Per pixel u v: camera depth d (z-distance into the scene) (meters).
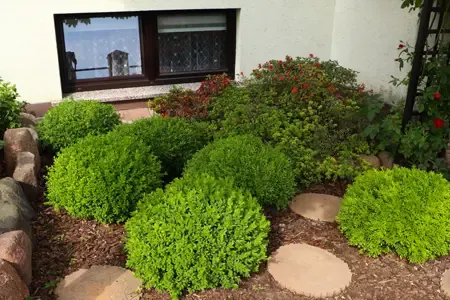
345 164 4.14
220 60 6.23
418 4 4.28
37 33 5.04
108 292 2.64
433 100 4.21
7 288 2.29
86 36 5.55
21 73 5.12
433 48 4.27
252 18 5.84
